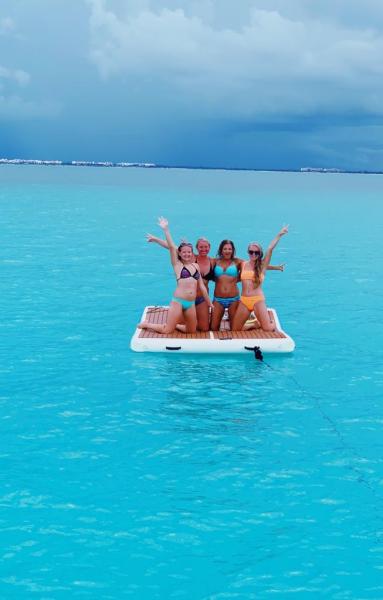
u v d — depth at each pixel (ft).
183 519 20.18
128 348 37.17
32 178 360.28
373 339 39.93
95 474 22.76
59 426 26.58
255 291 37.60
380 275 63.82
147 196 196.03
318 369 34.04
